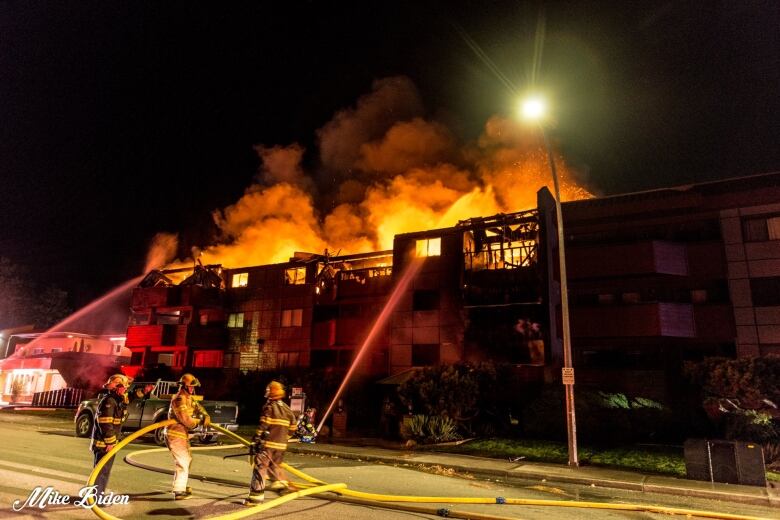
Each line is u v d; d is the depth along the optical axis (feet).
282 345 123.65
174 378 129.39
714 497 35.78
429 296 101.96
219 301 136.56
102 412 23.85
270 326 127.24
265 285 131.85
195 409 26.14
